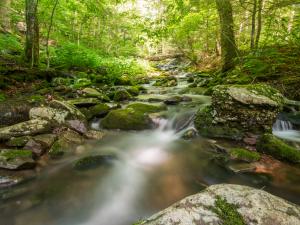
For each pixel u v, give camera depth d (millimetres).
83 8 13688
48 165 3547
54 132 4293
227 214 1700
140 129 5121
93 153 4016
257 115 4246
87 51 12008
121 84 10234
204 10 11359
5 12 12922
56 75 8883
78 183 3207
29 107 4770
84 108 5730
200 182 3275
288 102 5645
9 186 2984
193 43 16375
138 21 13773
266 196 1871
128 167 3682
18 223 2480
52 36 13352
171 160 3916
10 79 7133
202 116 4961
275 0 6297
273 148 3736
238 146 4074
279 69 6531
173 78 11969
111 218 2627
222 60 10117
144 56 25891
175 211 1729
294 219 1676
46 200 2840
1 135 3766
